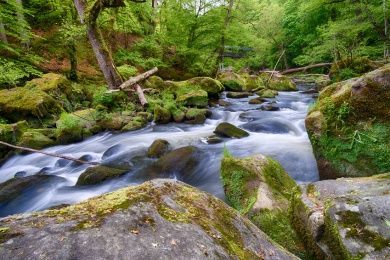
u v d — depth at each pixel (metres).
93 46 8.76
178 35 18.88
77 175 7.16
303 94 16.39
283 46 31.80
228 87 17.17
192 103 12.67
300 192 2.89
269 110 12.23
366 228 2.08
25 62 14.26
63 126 10.18
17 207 5.84
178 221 1.40
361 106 4.84
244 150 7.21
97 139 10.09
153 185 1.68
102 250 1.13
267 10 30.44
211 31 19.44
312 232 2.40
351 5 15.91
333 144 5.04
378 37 16.89
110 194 1.56
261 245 1.62
